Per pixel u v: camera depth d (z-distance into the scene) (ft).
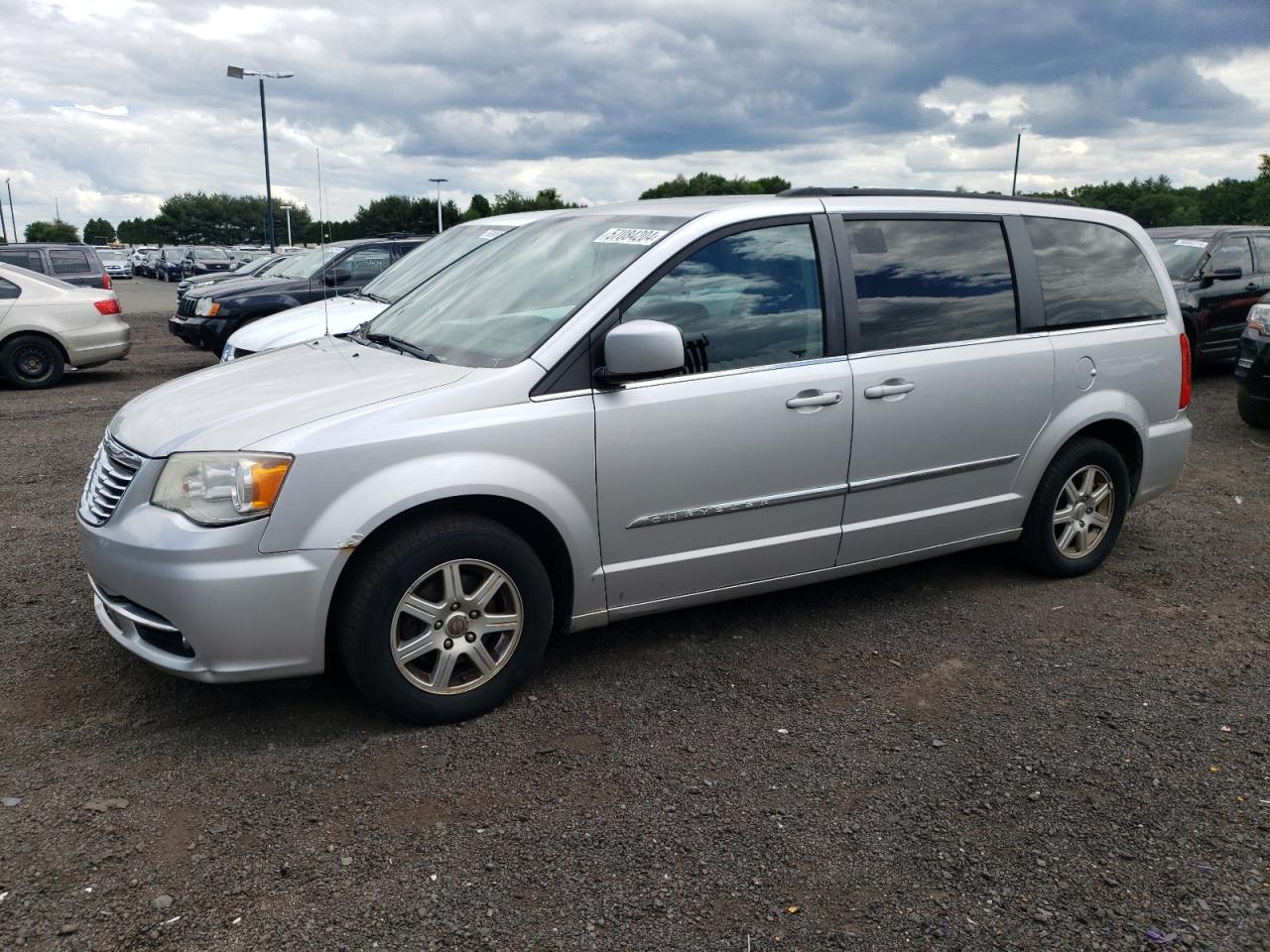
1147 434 17.02
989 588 16.42
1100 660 13.70
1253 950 8.18
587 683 12.80
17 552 17.85
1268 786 10.58
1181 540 19.12
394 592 10.95
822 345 13.56
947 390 14.44
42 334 39.93
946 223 14.99
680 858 9.25
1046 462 15.84
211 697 12.21
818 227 13.76
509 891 8.75
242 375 13.14
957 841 9.58
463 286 14.84
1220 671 13.39
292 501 10.48
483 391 11.42
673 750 11.18
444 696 11.53
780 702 12.35
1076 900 8.75
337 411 11.02
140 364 48.73
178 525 10.50
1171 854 9.42
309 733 11.39
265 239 379.35
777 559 13.57
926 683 12.94
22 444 28.14
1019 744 11.42
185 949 7.98
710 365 12.75
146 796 10.06
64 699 12.13
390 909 8.48
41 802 9.91
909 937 8.27
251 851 9.22
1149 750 11.31
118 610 11.12
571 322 12.01
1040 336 15.55
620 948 8.07
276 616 10.55
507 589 11.74
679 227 12.90
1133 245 17.29
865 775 10.71
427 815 9.85
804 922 8.43
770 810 10.03
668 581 12.85
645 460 12.23
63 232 403.13
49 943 8.00
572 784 10.44
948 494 14.97
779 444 13.10
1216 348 37.04
